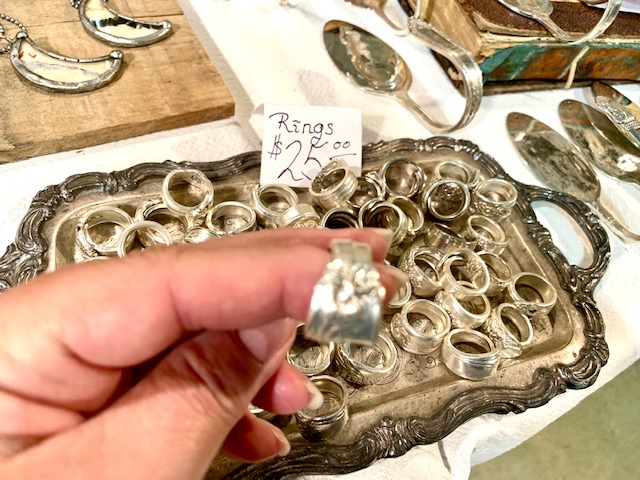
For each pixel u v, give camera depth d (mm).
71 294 107
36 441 113
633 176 293
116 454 105
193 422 113
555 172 288
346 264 95
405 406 197
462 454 204
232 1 323
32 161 242
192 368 118
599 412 323
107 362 113
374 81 304
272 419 187
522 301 217
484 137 297
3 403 109
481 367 201
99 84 256
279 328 125
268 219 220
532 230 251
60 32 273
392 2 341
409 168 251
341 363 196
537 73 316
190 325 113
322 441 183
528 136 300
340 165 233
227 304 104
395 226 228
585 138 307
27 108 243
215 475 173
